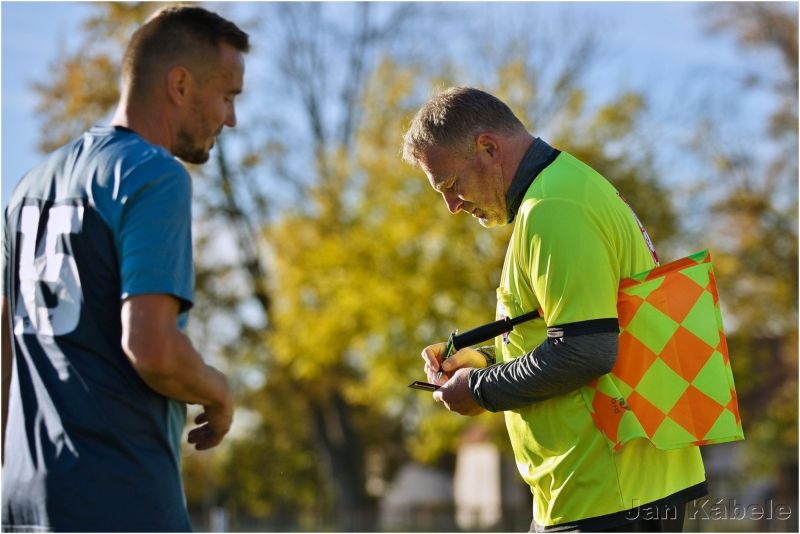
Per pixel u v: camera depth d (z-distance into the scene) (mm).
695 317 3229
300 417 33000
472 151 3365
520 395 3191
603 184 3312
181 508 3098
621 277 3246
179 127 3252
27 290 3145
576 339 3074
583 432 3215
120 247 2980
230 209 28109
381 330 21688
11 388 3162
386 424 37688
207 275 28250
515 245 3289
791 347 25672
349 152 26406
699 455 3395
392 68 23531
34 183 3223
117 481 2953
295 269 23438
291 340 23750
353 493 30578
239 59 3316
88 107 25047
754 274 25578
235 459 36500
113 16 24578
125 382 3004
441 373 3586
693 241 23109
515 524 26984
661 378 3189
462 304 20875
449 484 47438
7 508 3057
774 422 30656
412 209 21359
